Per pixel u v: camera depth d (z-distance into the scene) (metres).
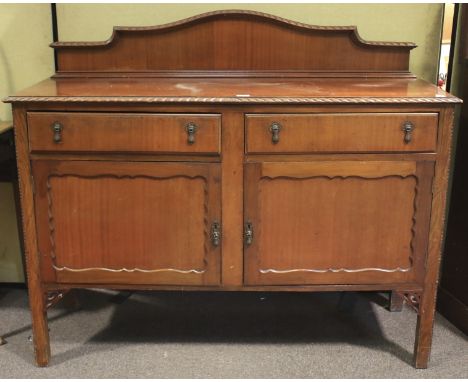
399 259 1.90
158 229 1.87
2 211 2.46
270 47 2.10
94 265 1.91
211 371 1.97
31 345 2.12
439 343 2.14
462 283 2.23
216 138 1.78
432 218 1.86
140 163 1.81
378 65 2.12
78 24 2.28
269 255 1.89
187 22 2.06
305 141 1.78
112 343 2.13
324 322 2.28
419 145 1.79
